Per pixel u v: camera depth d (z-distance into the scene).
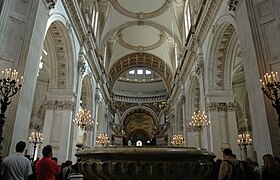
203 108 12.59
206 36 12.75
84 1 14.35
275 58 6.34
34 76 7.15
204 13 12.29
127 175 2.63
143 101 41.50
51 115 11.59
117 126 39.53
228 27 10.73
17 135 6.18
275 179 4.20
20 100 6.33
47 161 4.68
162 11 20.88
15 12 6.84
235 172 4.55
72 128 11.95
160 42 26.02
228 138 11.19
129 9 20.91
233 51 11.84
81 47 13.73
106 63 25.91
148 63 29.50
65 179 7.02
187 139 17.70
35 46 7.21
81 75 13.45
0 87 5.55
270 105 6.00
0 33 6.35
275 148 5.68
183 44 20.00
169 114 29.22
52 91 11.95
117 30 22.02
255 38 6.73
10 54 6.49
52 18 9.24
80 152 3.06
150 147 2.70
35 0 7.37
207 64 12.41
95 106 18.78
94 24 18.03
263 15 6.88
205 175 2.88
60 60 12.12
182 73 19.45
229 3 8.27
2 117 5.29
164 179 2.65
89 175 2.95
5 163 4.07
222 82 12.09
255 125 6.53
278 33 6.46
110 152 2.65
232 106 11.69
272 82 5.65
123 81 41.44
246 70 7.14
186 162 2.66
